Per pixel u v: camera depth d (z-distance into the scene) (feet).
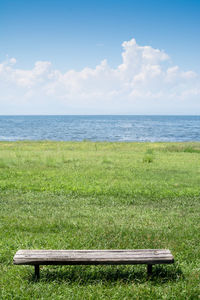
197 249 19.27
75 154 78.02
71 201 33.22
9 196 34.91
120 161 65.98
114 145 115.44
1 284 14.62
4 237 21.31
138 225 24.48
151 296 13.60
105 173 50.49
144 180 45.09
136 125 467.52
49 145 114.42
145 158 66.08
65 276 15.57
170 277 15.56
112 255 14.64
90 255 14.61
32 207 30.48
